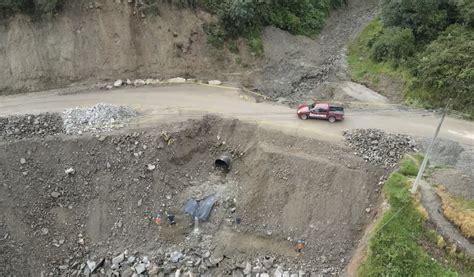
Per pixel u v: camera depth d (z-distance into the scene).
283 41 41.91
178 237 29.00
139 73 35.94
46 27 34.75
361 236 27.67
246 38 39.62
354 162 29.27
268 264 27.81
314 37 45.28
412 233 25.42
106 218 29.09
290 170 29.72
